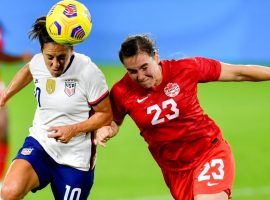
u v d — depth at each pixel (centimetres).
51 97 2092
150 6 6241
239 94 5809
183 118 2075
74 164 2153
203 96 5691
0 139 3247
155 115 2059
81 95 2083
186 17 6269
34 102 5209
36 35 1970
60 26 1911
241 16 6319
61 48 1952
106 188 3391
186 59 2089
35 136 2158
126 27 6269
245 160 3959
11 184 2038
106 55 6291
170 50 6262
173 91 2048
